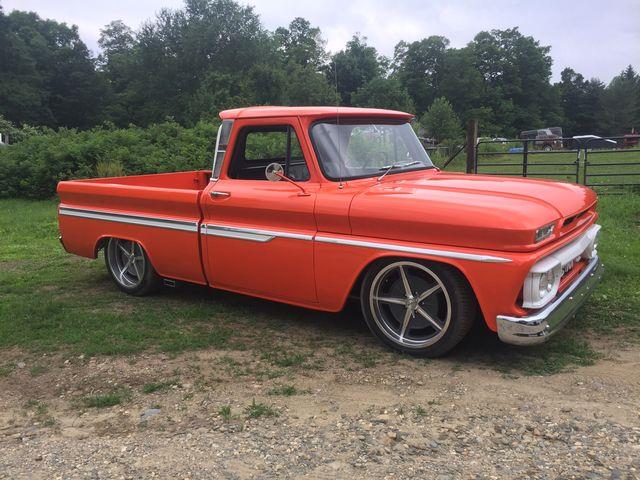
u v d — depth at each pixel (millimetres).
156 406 3457
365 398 3424
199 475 2697
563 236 3906
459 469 2627
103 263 7562
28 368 4109
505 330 3498
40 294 6035
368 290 4156
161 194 5258
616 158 22672
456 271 3727
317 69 70688
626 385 3410
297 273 4402
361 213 3988
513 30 105062
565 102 118938
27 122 69250
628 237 7613
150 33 67625
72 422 3322
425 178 4613
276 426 3135
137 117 71125
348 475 2629
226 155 4922
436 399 3361
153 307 5457
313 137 4387
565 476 2521
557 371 3678
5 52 69188
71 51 78125
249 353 4234
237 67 63500
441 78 97750
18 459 2934
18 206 14375
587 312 4773
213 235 4891
